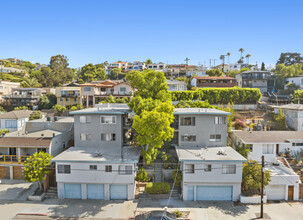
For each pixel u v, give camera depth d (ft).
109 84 212.84
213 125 105.09
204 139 104.88
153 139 91.25
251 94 179.11
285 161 100.83
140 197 90.68
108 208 82.89
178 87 216.33
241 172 86.28
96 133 106.01
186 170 87.51
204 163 86.69
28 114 161.89
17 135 110.42
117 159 88.99
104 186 89.97
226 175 86.48
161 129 89.66
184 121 105.60
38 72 326.44
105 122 106.01
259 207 83.15
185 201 88.07
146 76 114.11
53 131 117.19
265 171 86.48
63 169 88.99
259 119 156.56
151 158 98.12
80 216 77.61
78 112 104.37
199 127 104.88
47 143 101.30
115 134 105.91
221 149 94.48
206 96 177.47
